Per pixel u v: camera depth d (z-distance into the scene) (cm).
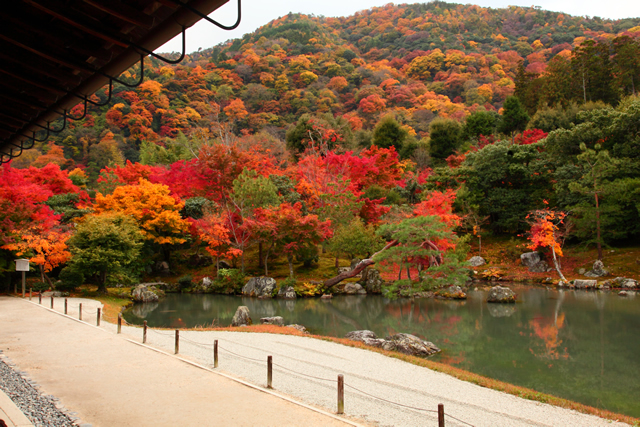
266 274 3825
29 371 1069
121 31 342
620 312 2470
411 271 3819
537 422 884
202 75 11031
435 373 1245
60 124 8550
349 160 5019
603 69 6291
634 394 1250
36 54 380
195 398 895
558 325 2211
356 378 1144
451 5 18388
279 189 4494
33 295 2766
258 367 1191
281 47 14212
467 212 4666
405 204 4516
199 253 4444
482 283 3912
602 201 3869
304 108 10231
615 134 4138
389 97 11019
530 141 5597
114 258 3052
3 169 2975
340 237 3769
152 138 8744
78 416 779
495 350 1761
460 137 6788
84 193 4203
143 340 1442
